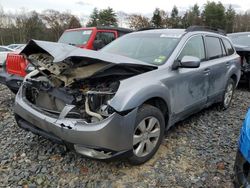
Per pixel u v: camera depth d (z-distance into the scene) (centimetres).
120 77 334
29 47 353
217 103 562
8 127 463
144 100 325
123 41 470
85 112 309
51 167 344
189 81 418
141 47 432
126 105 303
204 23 5750
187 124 488
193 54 446
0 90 729
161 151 387
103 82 336
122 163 354
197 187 311
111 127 295
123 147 308
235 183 278
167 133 446
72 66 334
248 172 259
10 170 338
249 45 838
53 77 351
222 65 523
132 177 327
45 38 5194
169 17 5572
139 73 348
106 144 296
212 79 490
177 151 388
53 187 308
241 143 275
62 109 324
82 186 310
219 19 5775
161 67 375
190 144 410
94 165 349
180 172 338
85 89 330
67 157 366
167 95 368
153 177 327
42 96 353
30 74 390
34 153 376
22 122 369
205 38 496
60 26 5394
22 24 5012
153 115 348
